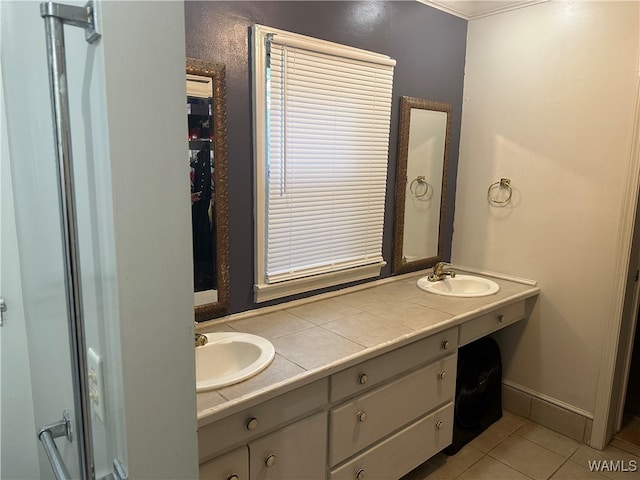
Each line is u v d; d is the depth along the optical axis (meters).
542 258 2.63
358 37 2.26
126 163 0.62
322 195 2.24
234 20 1.82
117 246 0.63
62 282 0.82
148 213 0.65
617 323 2.36
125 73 0.60
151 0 0.62
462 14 2.77
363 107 2.34
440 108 2.76
